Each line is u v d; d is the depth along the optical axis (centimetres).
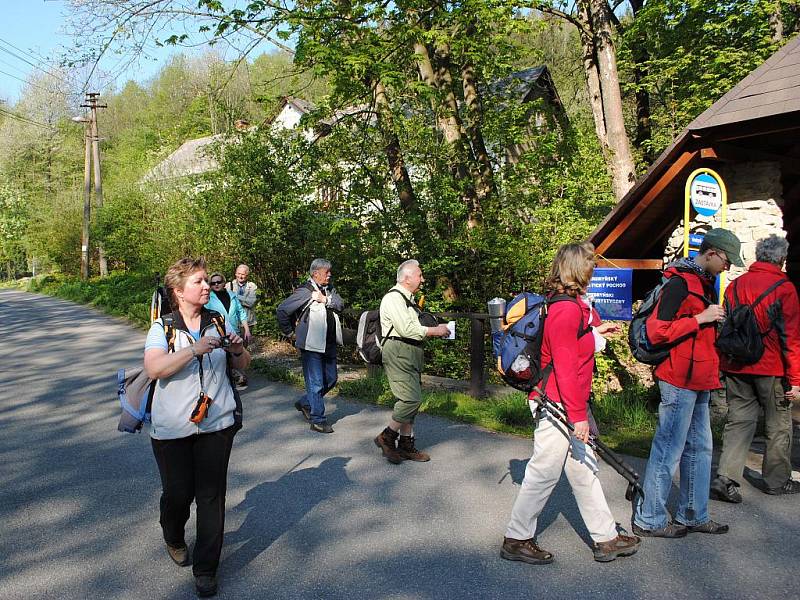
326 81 1100
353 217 1161
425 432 649
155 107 5244
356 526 434
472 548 397
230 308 801
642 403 709
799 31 1333
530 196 1296
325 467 554
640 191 732
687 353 382
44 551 409
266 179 1297
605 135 1402
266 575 372
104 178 5253
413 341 553
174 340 354
